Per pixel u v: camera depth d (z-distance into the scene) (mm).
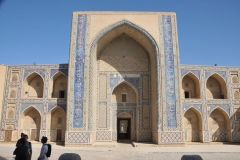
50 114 16688
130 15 16188
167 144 14414
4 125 16406
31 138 16859
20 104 16672
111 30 16047
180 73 16125
